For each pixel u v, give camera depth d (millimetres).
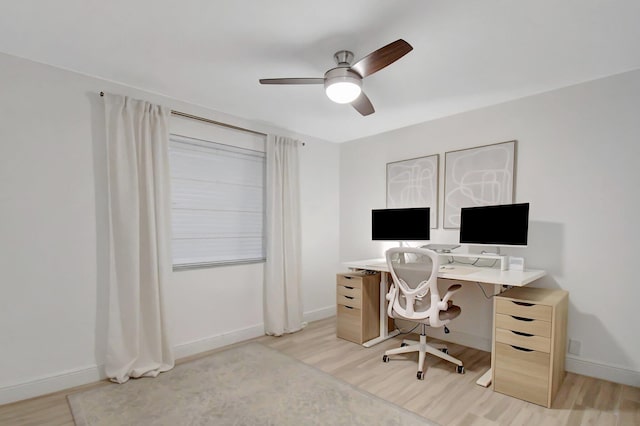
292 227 3680
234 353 2977
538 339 2109
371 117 3373
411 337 3428
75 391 2258
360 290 3227
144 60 2205
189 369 2637
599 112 2459
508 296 2326
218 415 1996
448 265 3057
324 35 1885
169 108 2777
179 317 2883
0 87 2096
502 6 1615
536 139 2754
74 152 2359
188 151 2990
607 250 2422
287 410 2051
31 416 1970
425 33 1858
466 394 2250
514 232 2613
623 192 2363
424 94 2758
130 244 2477
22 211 2158
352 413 2018
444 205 3334
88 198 2408
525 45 1988
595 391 2256
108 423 1909
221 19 1741
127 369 2430
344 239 4344
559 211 2633
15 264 2129
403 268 2621
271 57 2150
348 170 4309
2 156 2098
